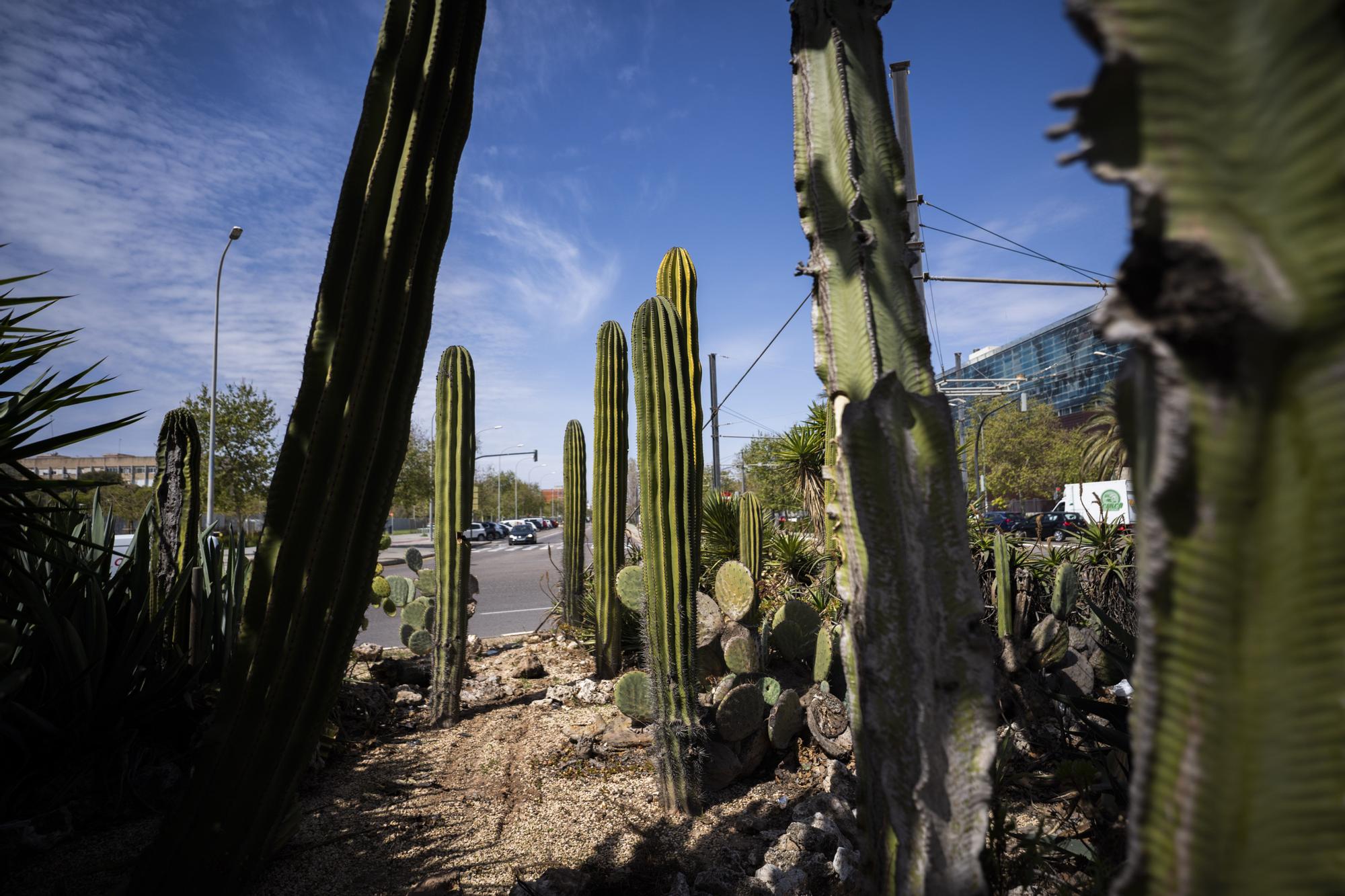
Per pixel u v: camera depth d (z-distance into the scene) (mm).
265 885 2545
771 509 13562
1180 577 634
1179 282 595
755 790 3482
